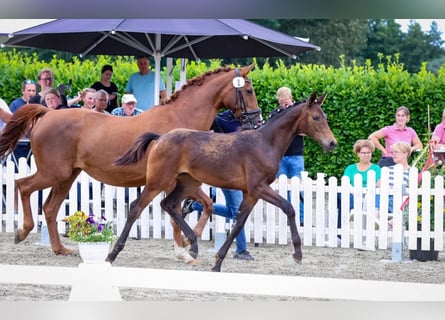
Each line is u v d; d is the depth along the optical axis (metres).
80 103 19.38
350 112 20.66
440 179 13.27
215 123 13.69
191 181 12.09
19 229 13.27
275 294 8.86
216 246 13.95
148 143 11.83
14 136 13.20
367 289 8.77
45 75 16.81
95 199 14.76
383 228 13.81
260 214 14.48
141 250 13.97
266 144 11.62
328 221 14.25
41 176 12.92
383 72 20.72
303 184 14.16
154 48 16.56
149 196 11.77
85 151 12.65
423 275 12.03
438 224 13.29
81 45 17.34
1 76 22.25
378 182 14.44
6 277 9.23
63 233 15.32
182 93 12.91
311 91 20.86
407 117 17.23
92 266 9.28
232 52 17.64
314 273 12.02
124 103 15.83
